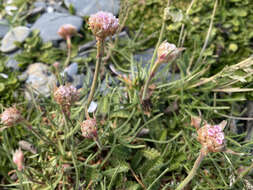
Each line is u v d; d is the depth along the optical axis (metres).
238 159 0.23
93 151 0.25
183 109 0.27
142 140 0.25
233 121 0.27
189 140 0.24
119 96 0.27
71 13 0.39
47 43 0.35
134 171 0.24
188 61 0.31
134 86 0.28
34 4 0.41
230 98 0.29
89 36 0.37
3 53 0.35
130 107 0.25
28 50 0.35
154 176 0.23
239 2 0.35
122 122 0.26
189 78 0.28
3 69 0.33
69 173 0.23
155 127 0.26
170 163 0.24
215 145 0.15
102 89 0.30
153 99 0.27
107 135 0.24
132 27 0.37
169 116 0.28
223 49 0.33
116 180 0.22
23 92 0.31
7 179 0.24
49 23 0.37
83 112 0.23
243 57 0.32
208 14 0.35
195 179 0.23
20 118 0.18
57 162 0.24
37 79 0.32
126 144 0.23
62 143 0.24
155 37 0.35
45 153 0.25
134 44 0.34
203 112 0.28
